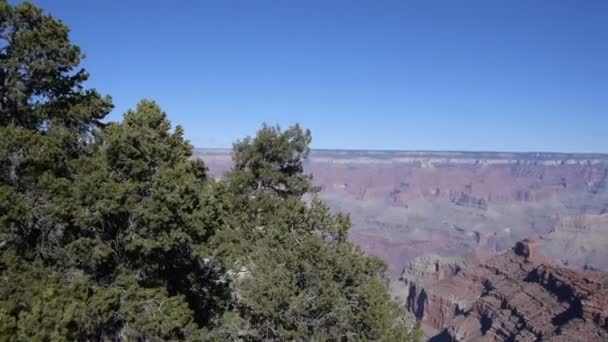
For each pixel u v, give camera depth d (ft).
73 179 55.01
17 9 56.18
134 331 50.01
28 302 45.75
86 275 51.24
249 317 66.44
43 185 50.65
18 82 56.49
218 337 59.57
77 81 62.28
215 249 61.98
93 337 49.11
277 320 64.23
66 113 60.08
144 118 58.70
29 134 52.49
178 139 62.80
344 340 65.41
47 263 52.95
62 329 41.88
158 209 52.47
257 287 63.36
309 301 64.28
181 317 52.03
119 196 50.42
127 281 52.19
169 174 53.98
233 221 82.28
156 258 57.88
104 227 54.95
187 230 55.77
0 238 51.06
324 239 70.44
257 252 68.39
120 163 54.34
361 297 66.74
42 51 57.16
